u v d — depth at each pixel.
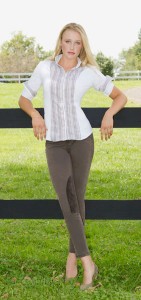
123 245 6.22
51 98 4.61
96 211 5.04
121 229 7.04
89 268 4.66
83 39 4.62
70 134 4.60
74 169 4.66
